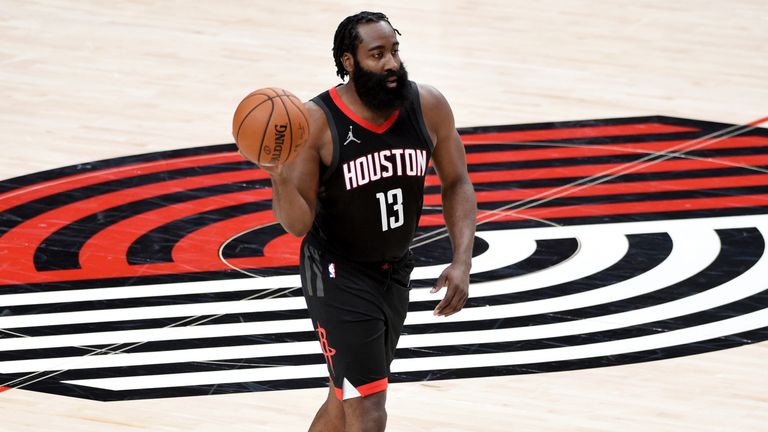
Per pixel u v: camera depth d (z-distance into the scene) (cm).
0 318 2056
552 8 4222
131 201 2600
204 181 2722
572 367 1862
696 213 2514
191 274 2234
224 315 2064
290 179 1326
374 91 1322
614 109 3212
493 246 2352
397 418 1709
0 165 2820
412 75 3478
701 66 3575
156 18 4081
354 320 1377
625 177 2733
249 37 3872
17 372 1862
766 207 2545
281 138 1263
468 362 1883
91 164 2834
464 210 1430
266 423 1702
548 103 3259
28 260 2302
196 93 3353
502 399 1767
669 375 1834
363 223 1370
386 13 4153
